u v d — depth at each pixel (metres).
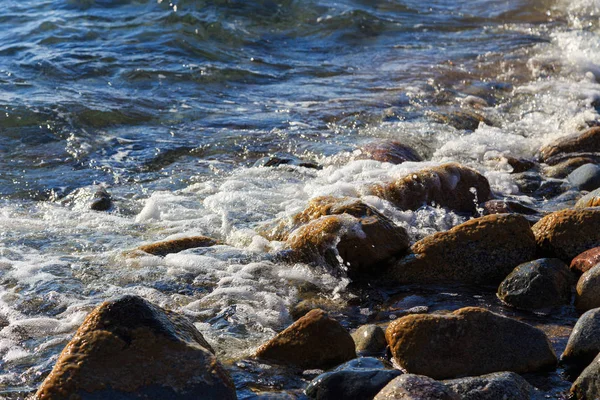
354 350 4.51
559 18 15.21
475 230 5.77
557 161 8.51
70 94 10.08
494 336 4.36
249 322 5.05
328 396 4.03
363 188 7.04
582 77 11.73
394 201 6.92
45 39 12.26
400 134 9.30
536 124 9.84
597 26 14.56
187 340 4.15
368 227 5.84
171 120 9.70
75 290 5.48
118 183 7.94
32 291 5.45
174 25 13.09
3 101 9.56
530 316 5.07
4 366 4.50
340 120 9.80
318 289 5.56
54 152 8.62
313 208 6.32
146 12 13.62
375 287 5.63
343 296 5.47
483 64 12.33
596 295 5.09
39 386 4.25
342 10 14.62
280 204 7.17
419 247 5.80
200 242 6.21
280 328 5.02
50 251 6.19
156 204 7.16
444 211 6.82
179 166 8.42
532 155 8.77
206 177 8.09
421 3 16.12
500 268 5.69
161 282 5.57
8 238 6.40
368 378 4.04
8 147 8.66
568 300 5.21
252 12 14.07
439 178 7.03
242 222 6.75
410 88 11.12
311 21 14.13
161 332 4.11
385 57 12.76
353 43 13.51
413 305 5.30
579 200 6.82
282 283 5.61
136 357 3.99
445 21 14.96
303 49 13.05
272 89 11.02
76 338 4.05
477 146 8.84
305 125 9.59
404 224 6.51
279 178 7.88
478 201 7.12
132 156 8.62
